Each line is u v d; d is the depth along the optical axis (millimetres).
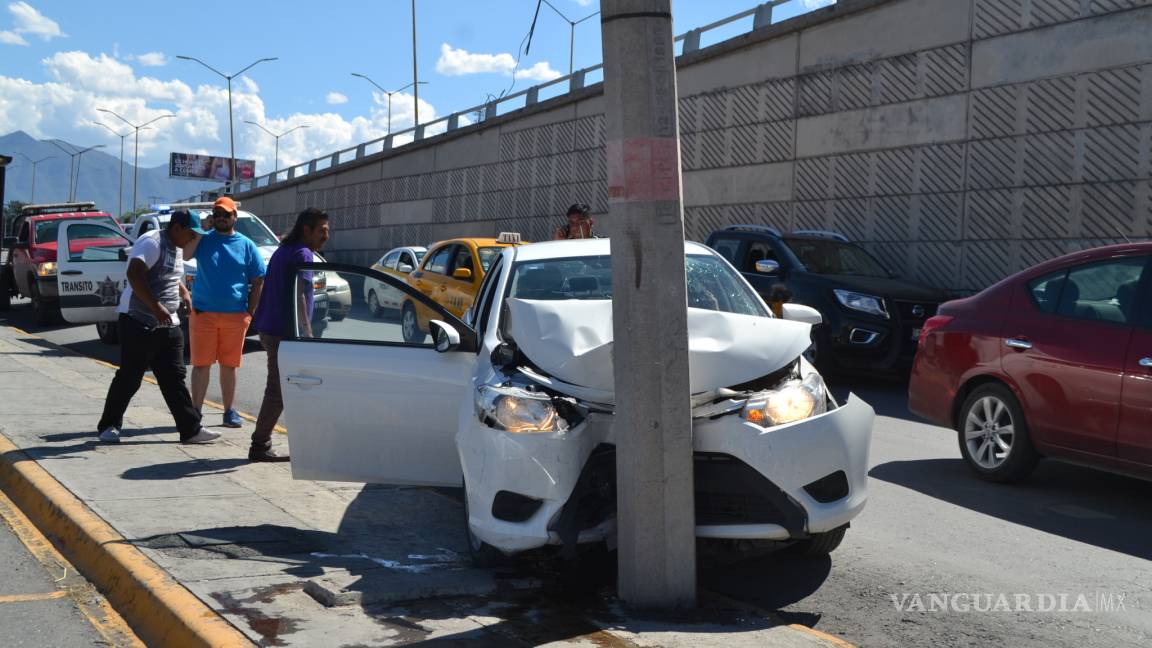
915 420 10305
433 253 13938
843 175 19641
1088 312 6789
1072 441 6730
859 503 4770
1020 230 16312
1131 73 14594
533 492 4547
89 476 6703
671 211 4242
